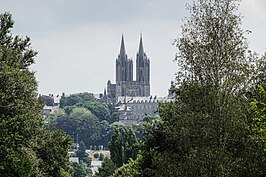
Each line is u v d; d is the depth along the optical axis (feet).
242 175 188.44
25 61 266.77
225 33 202.49
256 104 174.50
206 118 194.70
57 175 293.02
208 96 197.16
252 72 201.16
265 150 171.83
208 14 205.26
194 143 198.39
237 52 201.98
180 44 207.10
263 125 171.83
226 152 191.93
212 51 201.87
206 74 203.21
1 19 271.08
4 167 204.33
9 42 270.46
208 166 188.85
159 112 248.93
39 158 273.13
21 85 209.97
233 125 193.06
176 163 201.87
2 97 200.44
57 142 290.97
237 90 201.67
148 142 277.44
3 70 207.92
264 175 188.85
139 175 290.15
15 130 201.05
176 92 209.67
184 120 197.77
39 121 224.12
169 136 217.77
